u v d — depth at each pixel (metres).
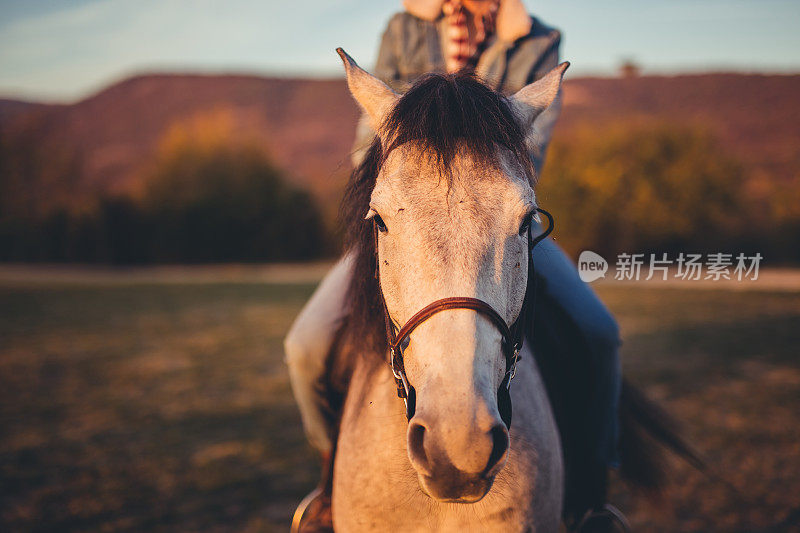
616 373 1.72
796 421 4.46
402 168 1.13
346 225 1.45
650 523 3.09
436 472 0.96
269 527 3.12
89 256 25.19
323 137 57.03
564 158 15.38
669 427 2.21
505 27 1.74
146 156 55.50
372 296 1.40
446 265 1.05
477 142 1.11
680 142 15.12
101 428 4.67
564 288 1.71
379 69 1.96
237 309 11.07
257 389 5.71
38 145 37.75
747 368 6.02
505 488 1.28
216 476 3.75
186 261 24.73
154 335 8.60
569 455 1.71
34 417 4.95
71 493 3.53
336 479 1.48
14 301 12.55
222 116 28.27
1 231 26.31
